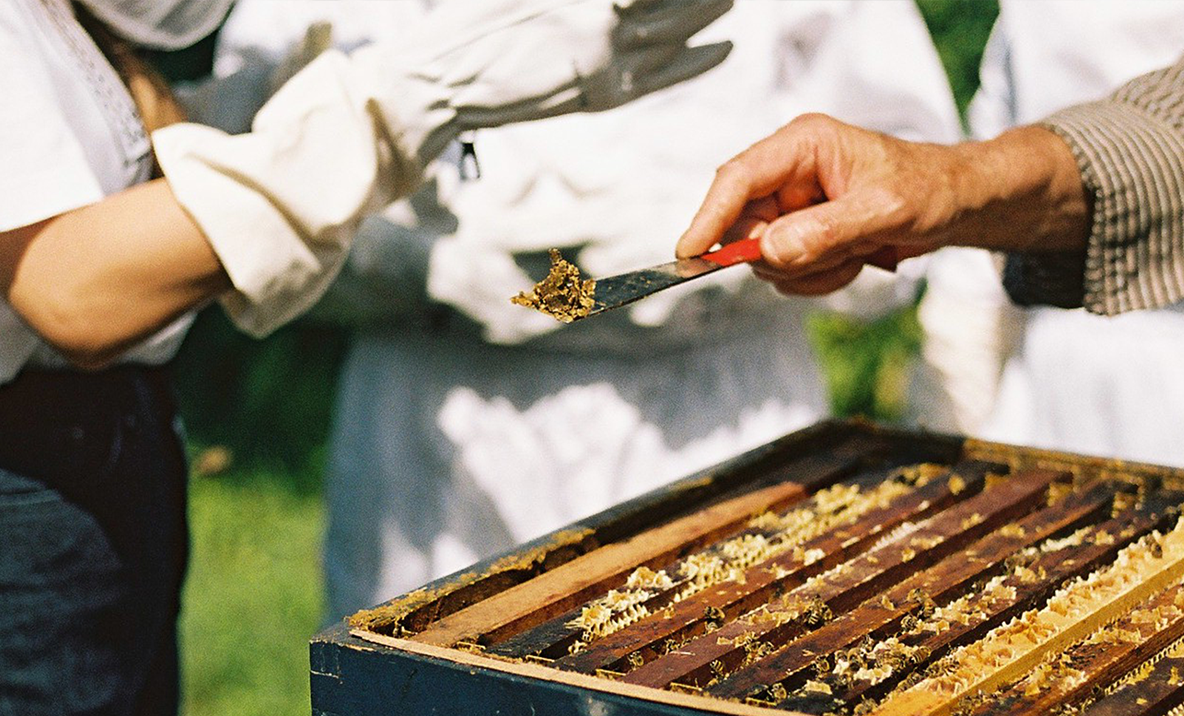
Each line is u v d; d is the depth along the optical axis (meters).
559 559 1.24
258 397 2.89
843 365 2.74
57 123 1.29
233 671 2.17
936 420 1.80
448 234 1.59
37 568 1.41
